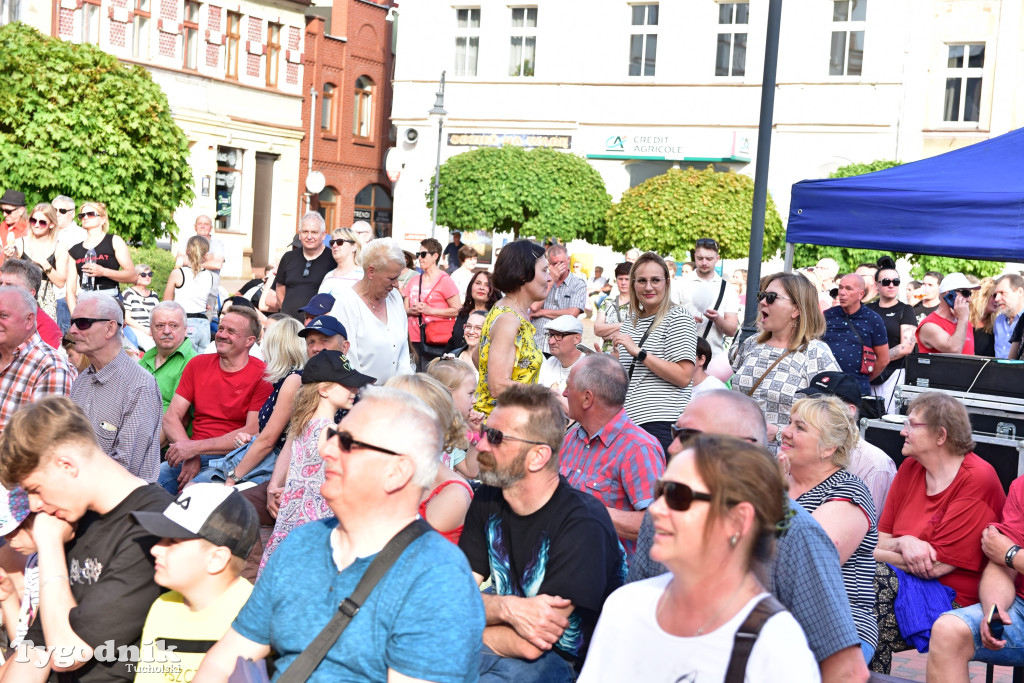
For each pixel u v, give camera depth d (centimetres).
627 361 684
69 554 380
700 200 2145
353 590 293
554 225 2409
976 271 2034
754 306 899
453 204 2448
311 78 3531
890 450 760
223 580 355
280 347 684
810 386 559
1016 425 711
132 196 1906
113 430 588
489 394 616
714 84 2966
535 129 3159
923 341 973
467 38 3222
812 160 2873
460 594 290
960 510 485
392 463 294
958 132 2733
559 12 3111
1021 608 462
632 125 3064
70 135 1830
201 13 3100
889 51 2778
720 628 246
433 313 1166
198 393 705
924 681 568
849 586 418
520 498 395
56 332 719
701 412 362
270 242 3444
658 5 3027
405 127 3284
